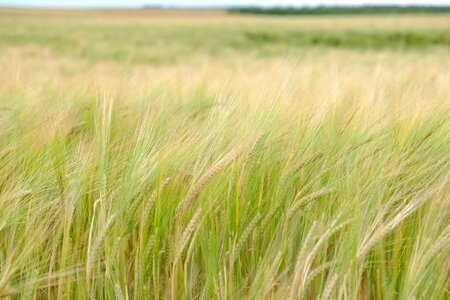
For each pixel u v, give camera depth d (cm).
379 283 184
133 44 3078
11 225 193
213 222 199
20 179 211
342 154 217
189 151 213
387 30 4309
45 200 216
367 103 280
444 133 236
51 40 3188
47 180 219
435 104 265
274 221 202
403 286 171
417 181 221
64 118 294
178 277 192
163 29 4512
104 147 207
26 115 344
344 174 215
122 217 189
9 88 556
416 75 696
